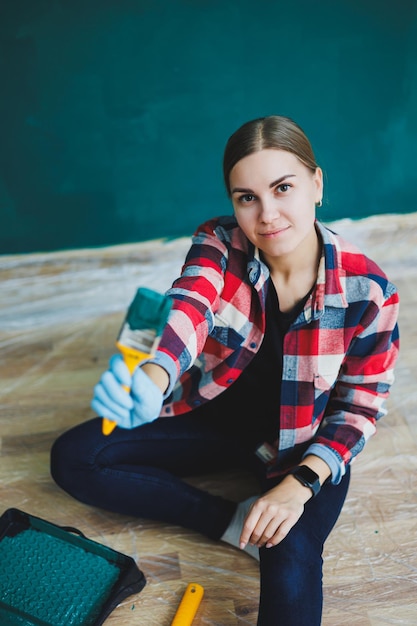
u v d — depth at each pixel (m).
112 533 1.64
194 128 2.25
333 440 1.35
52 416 1.91
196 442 1.60
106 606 1.42
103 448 1.53
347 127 2.31
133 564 1.48
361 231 2.48
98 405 0.94
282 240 1.17
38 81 2.10
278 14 2.06
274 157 1.12
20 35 2.01
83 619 1.42
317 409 1.38
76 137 2.22
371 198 2.48
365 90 2.23
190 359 1.17
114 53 2.08
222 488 1.75
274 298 1.31
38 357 2.09
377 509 1.67
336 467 1.33
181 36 2.07
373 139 2.34
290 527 1.24
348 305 1.28
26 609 1.43
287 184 1.13
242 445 1.60
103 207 2.39
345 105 2.26
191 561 1.58
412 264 2.35
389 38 2.13
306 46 2.13
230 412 1.56
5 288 2.33
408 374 1.98
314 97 2.24
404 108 2.28
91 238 2.46
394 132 2.33
